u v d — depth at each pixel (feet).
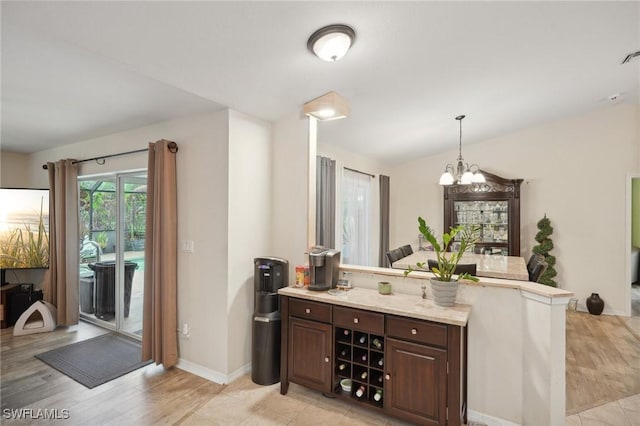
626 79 10.64
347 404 7.59
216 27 5.43
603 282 14.58
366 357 7.29
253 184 9.21
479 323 7.02
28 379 8.61
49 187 13.07
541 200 15.80
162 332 9.03
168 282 9.00
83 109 8.75
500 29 6.52
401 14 5.62
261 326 8.32
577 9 6.19
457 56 7.47
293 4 5.04
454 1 5.47
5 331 12.05
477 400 7.04
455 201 17.13
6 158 14.43
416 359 6.36
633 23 6.86
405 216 19.65
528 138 16.02
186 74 6.73
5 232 12.64
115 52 5.85
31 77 7.00
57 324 12.62
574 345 11.07
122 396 7.85
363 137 13.44
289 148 9.48
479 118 13.09
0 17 4.82
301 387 8.31
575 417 7.20
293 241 9.43
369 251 17.24
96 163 11.97
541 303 6.21
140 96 7.89
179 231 9.32
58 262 12.59
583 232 14.94
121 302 11.89
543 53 7.93
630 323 13.21
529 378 6.48
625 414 7.29
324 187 12.18
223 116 8.54
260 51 6.25
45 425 6.75
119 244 11.80
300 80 7.59
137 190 11.37
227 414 7.18
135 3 4.72
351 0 5.13
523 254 16.17
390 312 6.61
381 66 7.47
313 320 7.57
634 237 19.72
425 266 10.89
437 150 17.84
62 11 4.75
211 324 8.69
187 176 9.19
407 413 6.47
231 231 8.50
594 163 14.67
